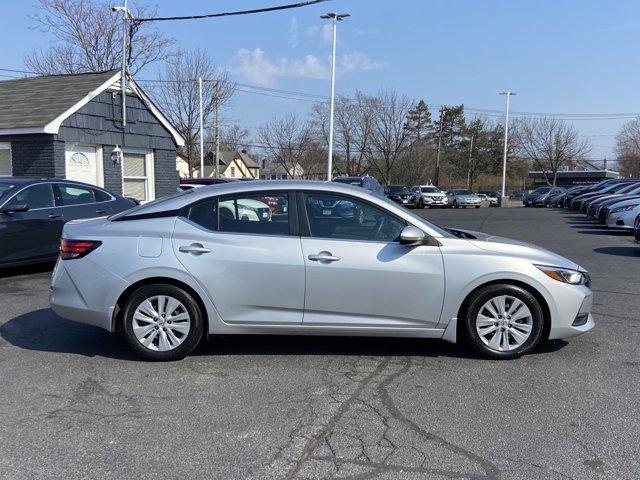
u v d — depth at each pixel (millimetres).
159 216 4953
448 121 81562
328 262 4770
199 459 3277
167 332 4879
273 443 3469
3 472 3125
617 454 3352
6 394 4199
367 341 5547
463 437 3559
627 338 5652
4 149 13461
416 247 4840
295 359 5012
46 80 15250
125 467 3188
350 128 51312
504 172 50750
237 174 76688
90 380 4480
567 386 4398
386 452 3361
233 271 4773
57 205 9102
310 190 4953
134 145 15211
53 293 5031
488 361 4953
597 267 10289
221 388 4336
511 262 4844
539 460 3279
